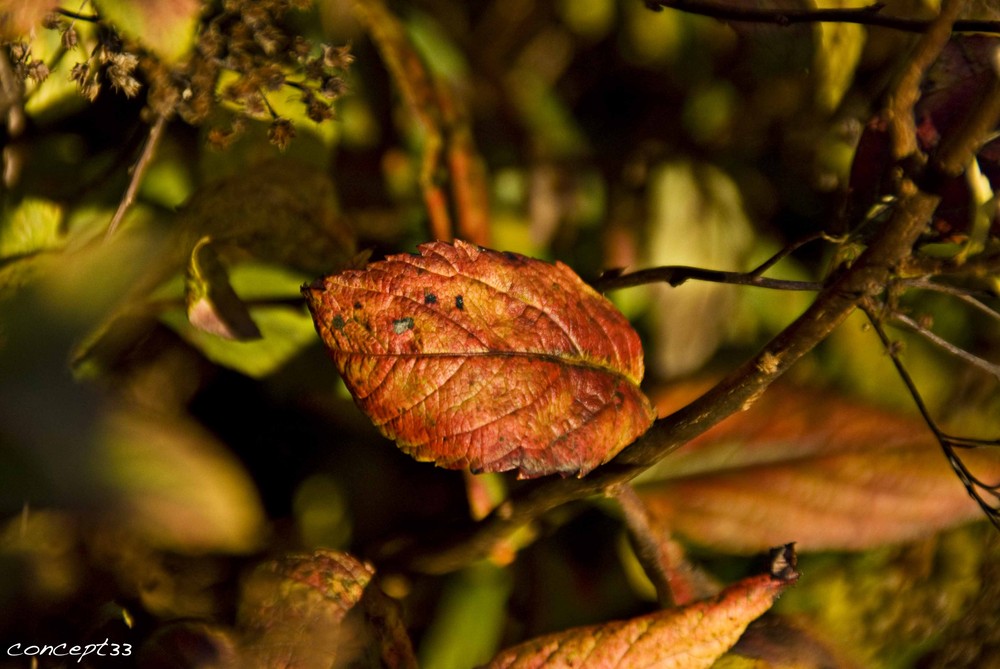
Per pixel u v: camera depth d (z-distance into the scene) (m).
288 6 0.32
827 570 0.37
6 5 0.31
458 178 0.36
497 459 0.28
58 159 0.34
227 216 0.34
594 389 0.29
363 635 0.31
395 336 0.28
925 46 0.28
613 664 0.31
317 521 0.35
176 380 0.34
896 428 0.36
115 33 0.32
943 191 0.27
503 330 0.29
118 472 0.30
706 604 0.31
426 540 0.34
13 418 0.30
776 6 0.35
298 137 0.35
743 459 0.36
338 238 0.35
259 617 0.31
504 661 0.31
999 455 0.37
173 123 0.35
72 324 0.32
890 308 0.28
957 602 0.37
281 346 0.35
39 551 0.30
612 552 0.36
